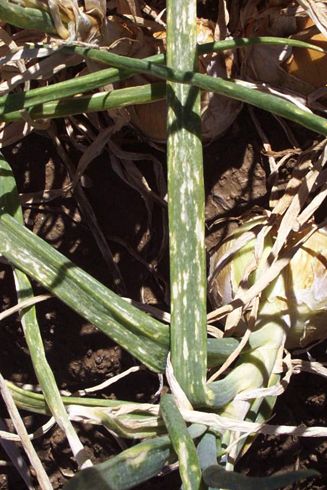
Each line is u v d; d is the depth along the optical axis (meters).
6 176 0.56
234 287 0.55
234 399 0.52
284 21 0.57
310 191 0.56
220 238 0.63
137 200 0.65
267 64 0.58
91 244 0.65
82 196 0.64
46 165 0.66
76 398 0.54
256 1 0.58
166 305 0.64
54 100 0.55
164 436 0.49
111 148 0.63
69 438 0.53
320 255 0.54
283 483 0.43
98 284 0.52
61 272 0.53
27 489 0.68
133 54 0.58
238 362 0.54
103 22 0.56
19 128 0.61
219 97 0.58
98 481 0.46
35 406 0.55
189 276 0.51
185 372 0.50
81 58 0.57
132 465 0.47
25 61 0.60
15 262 0.54
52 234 0.66
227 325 0.54
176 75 0.51
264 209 0.60
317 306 0.54
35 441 0.67
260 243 0.54
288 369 0.55
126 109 0.59
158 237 0.64
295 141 0.61
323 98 0.60
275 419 0.63
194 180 0.51
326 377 0.62
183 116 0.52
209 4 0.62
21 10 0.52
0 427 0.64
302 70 0.58
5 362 0.67
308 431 0.53
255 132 0.63
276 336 0.54
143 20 0.58
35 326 0.55
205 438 0.52
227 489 0.48
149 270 0.64
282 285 0.54
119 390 0.65
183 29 0.52
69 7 0.53
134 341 0.52
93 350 0.65
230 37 0.60
